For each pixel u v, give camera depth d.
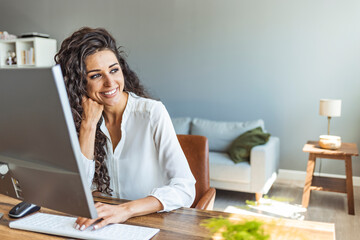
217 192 4.18
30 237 1.02
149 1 5.22
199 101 5.06
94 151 1.49
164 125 1.44
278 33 4.54
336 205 3.68
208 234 1.02
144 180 1.48
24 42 6.01
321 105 3.76
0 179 0.99
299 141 4.59
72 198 0.85
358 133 4.32
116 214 1.10
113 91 1.35
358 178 4.36
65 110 0.74
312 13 4.36
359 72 4.23
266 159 3.68
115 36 5.50
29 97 0.77
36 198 0.94
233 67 4.82
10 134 0.87
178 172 1.39
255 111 4.77
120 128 1.49
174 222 1.11
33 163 0.86
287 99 4.59
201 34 4.95
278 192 4.12
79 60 1.31
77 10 5.80
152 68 5.30
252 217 1.11
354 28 4.20
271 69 4.62
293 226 1.05
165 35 5.17
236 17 4.73
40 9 6.11
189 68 5.07
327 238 0.97
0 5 6.43
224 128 4.38
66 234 1.02
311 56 4.42
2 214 1.17
